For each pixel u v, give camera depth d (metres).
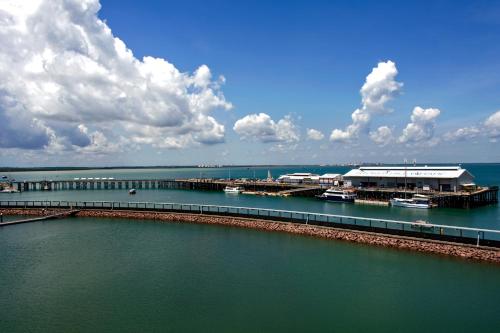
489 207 89.25
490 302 31.09
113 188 175.50
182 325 27.83
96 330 27.19
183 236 56.47
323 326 27.53
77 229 63.19
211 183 157.00
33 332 26.94
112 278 37.69
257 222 61.41
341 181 125.62
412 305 30.77
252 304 31.28
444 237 44.44
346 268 39.78
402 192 95.88
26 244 52.28
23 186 164.00
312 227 55.00
